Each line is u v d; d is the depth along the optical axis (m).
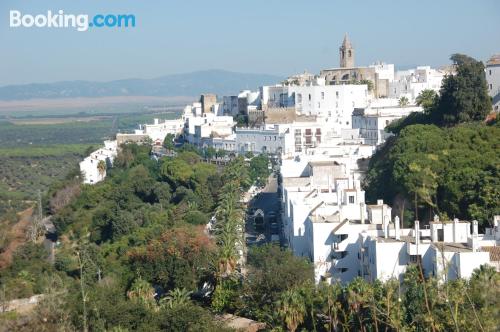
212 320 155.75
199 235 199.00
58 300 162.12
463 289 96.12
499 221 155.88
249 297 167.25
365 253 162.75
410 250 146.38
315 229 175.62
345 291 131.75
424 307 111.75
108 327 152.50
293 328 136.62
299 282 158.38
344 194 197.25
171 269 185.38
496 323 81.38
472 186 182.50
